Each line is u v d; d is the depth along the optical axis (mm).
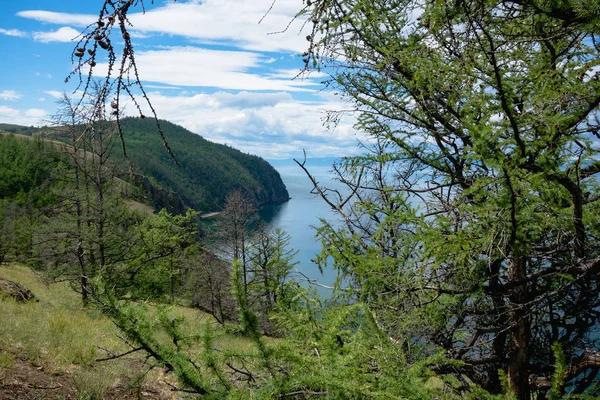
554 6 2348
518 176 2385
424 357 3367
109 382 6086
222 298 19203
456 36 2803
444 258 2678
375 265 2928
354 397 2158
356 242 3246
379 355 2457
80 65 1082
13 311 9719
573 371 2953
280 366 2408
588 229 2760
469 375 4039
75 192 14828
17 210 31062
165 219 20656
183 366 2213
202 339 2250
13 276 20531
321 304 3203
